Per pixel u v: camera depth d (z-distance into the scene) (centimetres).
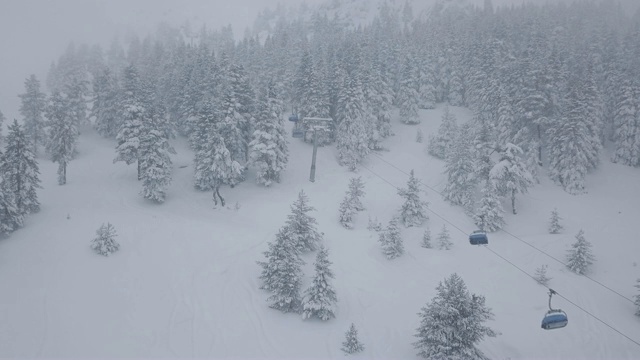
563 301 2853
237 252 3073
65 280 2436
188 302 2391
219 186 4447
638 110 5303
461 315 1820
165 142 4366
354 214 4084
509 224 4166
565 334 2480
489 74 6444
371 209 4288
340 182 4978
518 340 2369
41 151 5766
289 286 2373
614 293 3022
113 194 4350
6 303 2175
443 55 8044
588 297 2922
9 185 3219
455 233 3859
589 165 5016
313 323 2327
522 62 5762
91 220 3384
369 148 5828
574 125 4797
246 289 2589
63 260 2659
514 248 3631
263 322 2277
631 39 7581
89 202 4022
